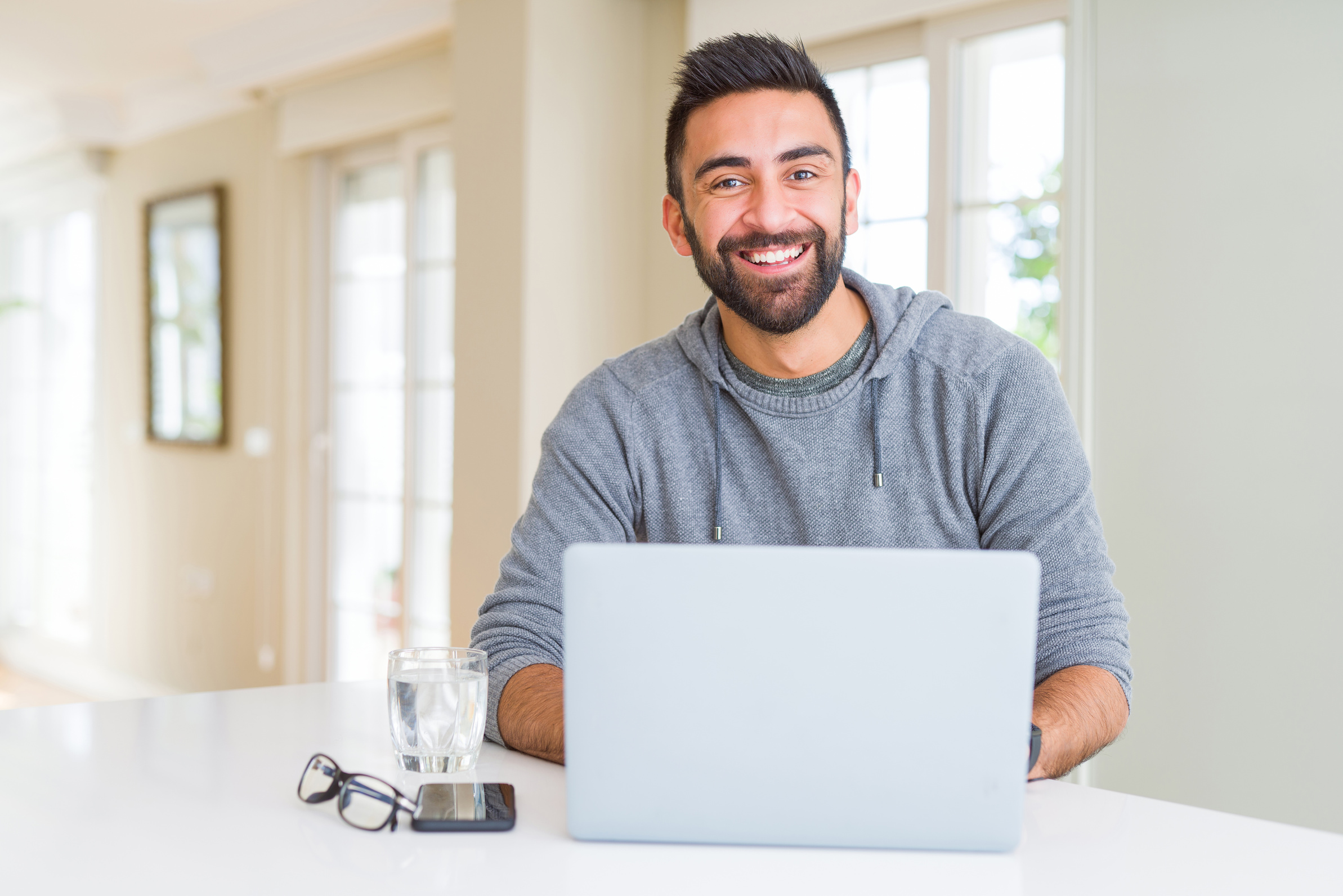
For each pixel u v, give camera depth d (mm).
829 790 784
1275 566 1927
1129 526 2092
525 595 1312
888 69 2660
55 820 839
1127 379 2092
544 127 2965
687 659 786
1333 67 1866
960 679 774
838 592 776
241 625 4285
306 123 3963
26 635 5625
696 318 1464
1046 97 2412
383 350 3889
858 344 1364
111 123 4793
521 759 1058
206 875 734
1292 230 1909
